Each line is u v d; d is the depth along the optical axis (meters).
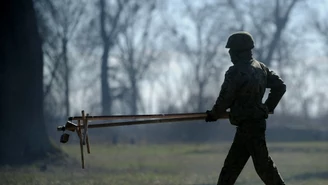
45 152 54.44
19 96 55.25
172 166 52.66
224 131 141.38
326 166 52.97
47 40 123.31
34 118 55.56
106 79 154.12
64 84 139.62
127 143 129.50
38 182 32.84
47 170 43.09
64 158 53.56
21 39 55.69
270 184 18.67
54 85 136.88
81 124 19.61
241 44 19.03
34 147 54.38
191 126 141.88
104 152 78.31
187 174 41.78
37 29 56.94
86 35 147.12
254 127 18.64
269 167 18.61
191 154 79.81
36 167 46.16
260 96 18.88
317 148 93.38
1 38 55.31
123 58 162.50
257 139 18.64
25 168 45.28
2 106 54.88
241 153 18.92
